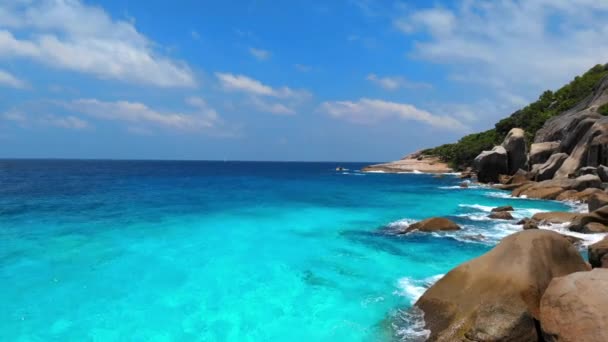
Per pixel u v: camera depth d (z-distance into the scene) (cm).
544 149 4753
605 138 3559
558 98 7625
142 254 1522
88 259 1447
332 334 915
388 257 1515
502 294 835
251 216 2417
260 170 11575
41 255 1487
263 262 1447
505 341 744
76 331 924
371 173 8519
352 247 1666
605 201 2011
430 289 978
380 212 2634
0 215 2347
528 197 3412
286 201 3219
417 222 2028
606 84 5512
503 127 7631
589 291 696
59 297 1106
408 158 10388
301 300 1105
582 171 3488
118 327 946
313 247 1661
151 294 1141
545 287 853
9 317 986
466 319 830
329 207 2867
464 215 2469
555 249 941
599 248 1176
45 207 2697
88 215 2375
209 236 1844
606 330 637
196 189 4262
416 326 910
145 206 2792
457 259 1490
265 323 974
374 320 977
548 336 723
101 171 9219
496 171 4934
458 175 6919
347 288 1191
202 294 1145
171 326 955
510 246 943
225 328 948
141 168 12169
